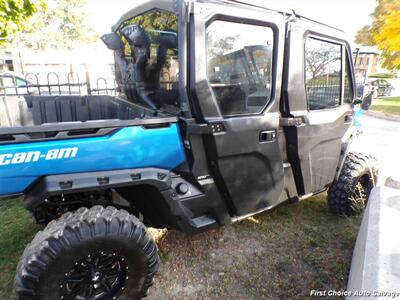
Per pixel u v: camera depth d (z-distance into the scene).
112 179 1.68
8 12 3.64
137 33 2.17
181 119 1.87
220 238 2.71
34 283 1.48
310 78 2.43
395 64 9.66
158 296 2.04
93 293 1.72
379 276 1.44
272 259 2.44
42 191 1.53
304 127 2.35
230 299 2.03
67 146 1.56
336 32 2.61
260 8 2.03
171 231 2.78
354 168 3.00
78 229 1.55
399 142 6.54
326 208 3.34
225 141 1.95
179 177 2.02
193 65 1.76
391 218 1.97
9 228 2.77
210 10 1.76
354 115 3.12
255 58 2.04
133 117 2.44
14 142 1.45
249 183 2.17
